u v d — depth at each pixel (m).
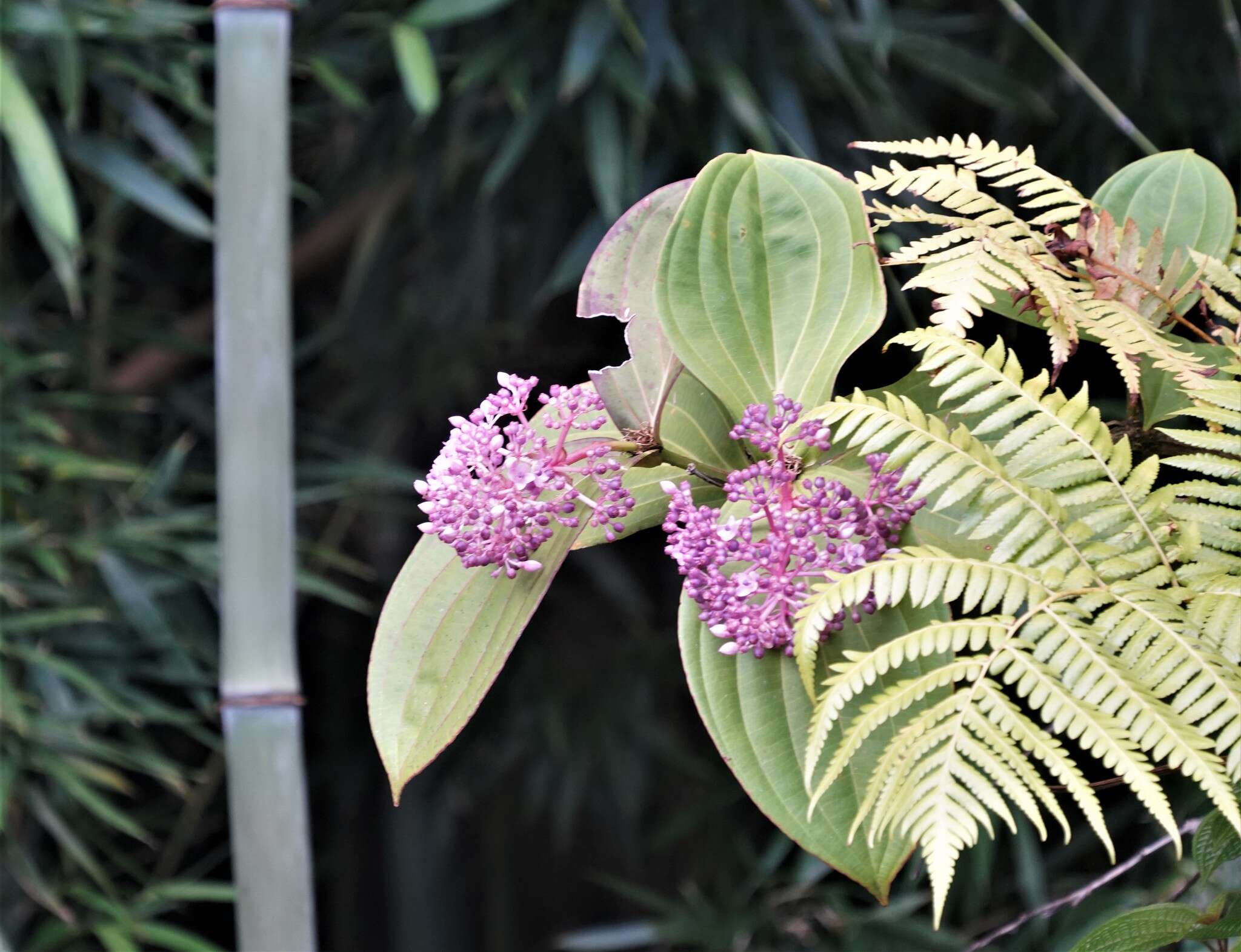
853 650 3.63
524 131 6.38
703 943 6.66
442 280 7.73
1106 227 3.65
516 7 6.66
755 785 3.60
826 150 6.46
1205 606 3.57
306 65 6.73
